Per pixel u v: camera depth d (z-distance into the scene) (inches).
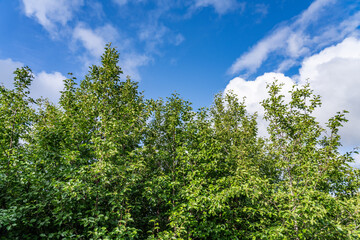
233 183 304.2
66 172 282.4
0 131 336.8
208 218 336.8
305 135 303.9
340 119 286.5
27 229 261.0
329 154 289.1
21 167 283.0
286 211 255.6
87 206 279.6
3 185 262.5
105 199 299.3
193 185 305.6
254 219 333.1
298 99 309.9
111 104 418.0
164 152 369.1
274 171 404.2
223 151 411.2
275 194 277.6
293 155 312.2
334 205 246.7
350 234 217.2
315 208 226.7
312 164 285.3
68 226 262.7
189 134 391.2
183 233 285.6
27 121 376.5
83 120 350.0
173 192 332.5
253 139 454.9
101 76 435.2
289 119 318.7
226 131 492.7
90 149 340.5
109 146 282.8
